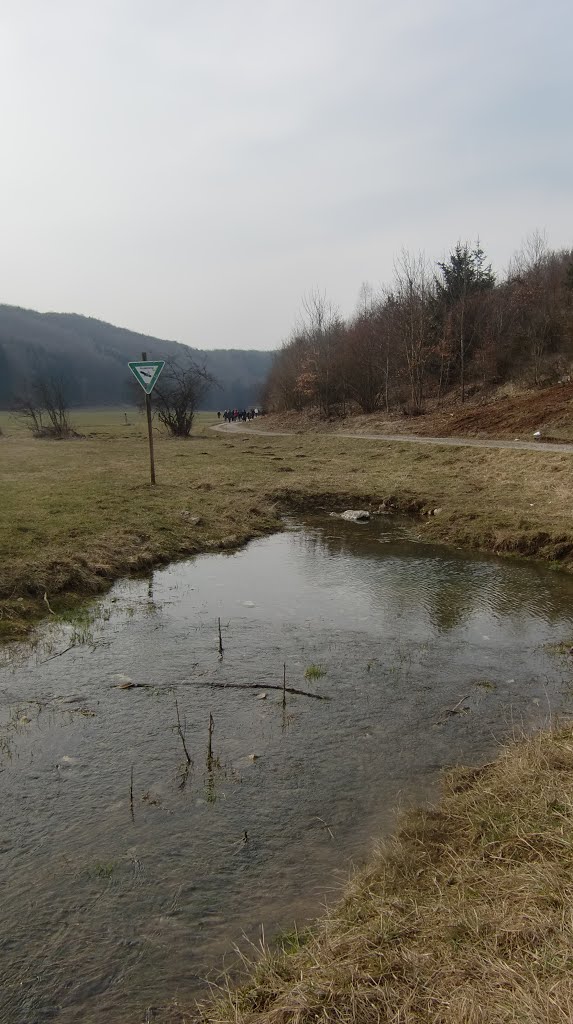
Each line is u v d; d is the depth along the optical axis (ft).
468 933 9.39
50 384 258.98
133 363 56.34
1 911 11.39
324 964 9.23
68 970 10.22
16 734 17.57
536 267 165.58
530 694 20.47
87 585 30.89
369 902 10.90
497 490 56.39
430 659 23.31
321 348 176.86
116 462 84.74
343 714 18.94
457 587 32.73
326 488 60.80
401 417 131.95
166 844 13.19
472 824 12.83
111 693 20.15
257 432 160.15
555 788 13.07
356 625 26.94
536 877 10.32
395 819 13.93
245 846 13.15
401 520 51.37
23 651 23.40
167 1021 9.29
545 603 30.12
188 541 40.37
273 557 39.14
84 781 15.39
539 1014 7.41
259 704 19.53
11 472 70.38
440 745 17.20
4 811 14.20
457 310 152.15
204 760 16.33
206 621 27.14
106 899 11.69
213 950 10.61
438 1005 8.06
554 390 104.94
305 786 15.26
